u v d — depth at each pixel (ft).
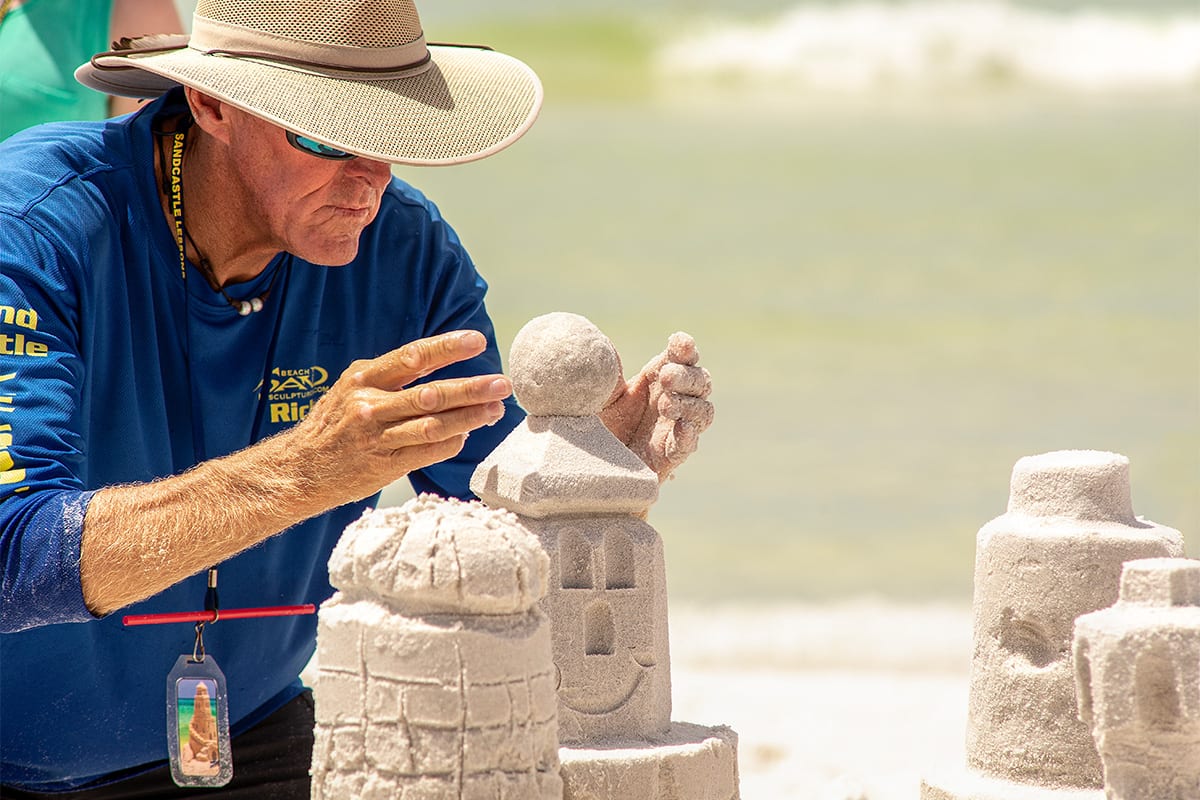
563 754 29.66
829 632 97.96
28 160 36.55
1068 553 31.53
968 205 309.22
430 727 26.35
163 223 37.93
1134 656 27.76
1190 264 244.63
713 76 567.18
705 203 317.42
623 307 222.89
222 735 35.94
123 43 39.24
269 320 39.93
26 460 32.48
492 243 272.51
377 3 35.45
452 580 26.23
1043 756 31.99
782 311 220.02
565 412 31.40
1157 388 175.11
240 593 39.81
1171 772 28.02
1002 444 155.33
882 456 153.17
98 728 39.09
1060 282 234.99
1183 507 129.08
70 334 35.17
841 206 312.29
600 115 501.15
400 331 42.11
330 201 36.60
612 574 31.24
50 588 30.99
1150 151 382.01
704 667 89.10
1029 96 536.42
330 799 27.07
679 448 34.58
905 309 220.43
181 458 39.14
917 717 71.87
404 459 30.17
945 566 119.44
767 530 130.41
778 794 56.18
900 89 551.18
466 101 36.29
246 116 36.14
